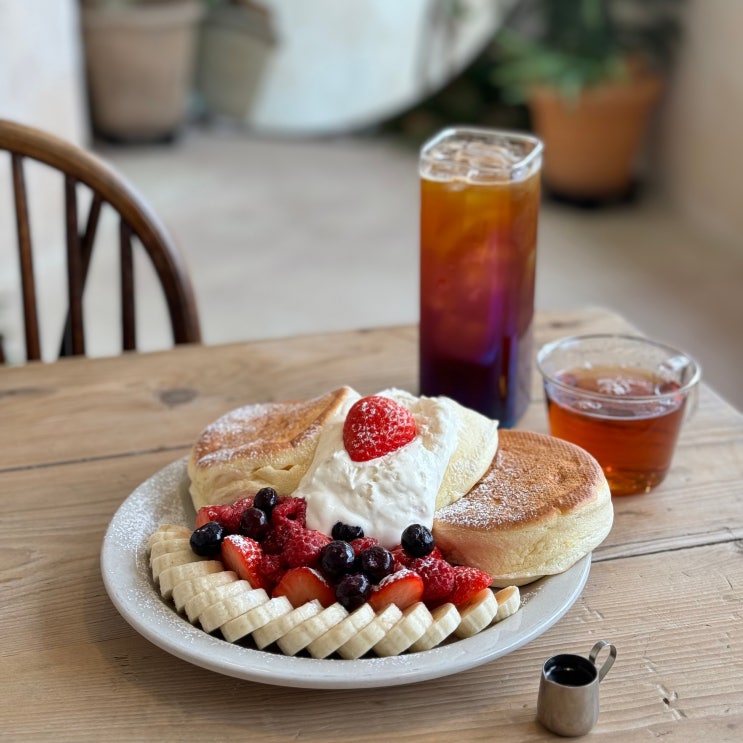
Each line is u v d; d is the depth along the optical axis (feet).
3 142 4.44
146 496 3.11
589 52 12.35
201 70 16.17
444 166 3.49
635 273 11.04
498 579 2.75
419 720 2.41
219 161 14.78
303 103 15.79
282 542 2.70
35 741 2.34
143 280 11.06
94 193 4.53
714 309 10.22
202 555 2.73
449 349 3.68
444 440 2.99
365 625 2.44
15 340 9.16
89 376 4.10
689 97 12.09
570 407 3.35
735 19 10.96
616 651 2.59
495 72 14.29
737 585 2.88
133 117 14.87
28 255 4.60
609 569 2.96
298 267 11.45
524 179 3.47
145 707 2.45
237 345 4.38
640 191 13.28
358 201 13.35
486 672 2.56
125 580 2.69
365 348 4.35
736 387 8.81
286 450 3.03
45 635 2.69
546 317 4.64
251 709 2.44
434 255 3.59
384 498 2.83
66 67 10.82
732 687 2.50
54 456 3.53
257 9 15.29
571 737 2.35
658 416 3.21
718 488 3.36
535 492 2.87
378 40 15.08
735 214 11.57
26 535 3.11
